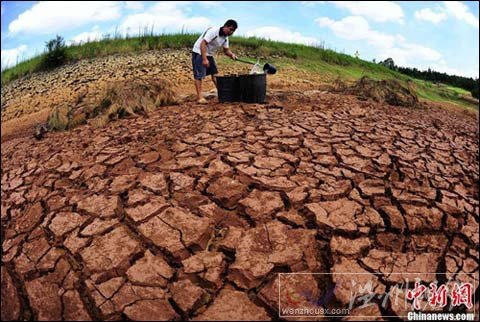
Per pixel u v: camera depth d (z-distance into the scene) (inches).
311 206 117.6
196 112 201.0
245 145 152.5
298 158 144.8
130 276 97.3
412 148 172.1
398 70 716.7
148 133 174.2
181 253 102.5
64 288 97.3
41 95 363.6
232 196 121.0
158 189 126.0
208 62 214.2
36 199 136.9
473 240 116.2
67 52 468.1
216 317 88.0
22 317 94.0
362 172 139.8
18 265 108.4
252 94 212.7
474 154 185.6
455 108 381.4
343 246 105.6
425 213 122.5
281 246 104.3
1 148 220.4
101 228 112.7
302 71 410.0
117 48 463.2
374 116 217.3
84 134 191.8
